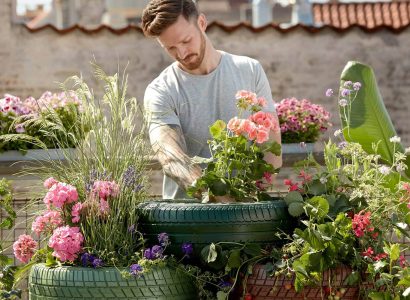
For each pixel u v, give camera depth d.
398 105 13.38
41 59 12.93
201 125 4.79
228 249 3.97
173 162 4.43
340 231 3.90
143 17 4.63
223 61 4.83
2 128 6.46
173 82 4.81
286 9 34.62
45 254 4.41
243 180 4.26
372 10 23.70
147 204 4.19
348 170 4.27
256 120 4.28
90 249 4.13
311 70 13.25
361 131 6.33
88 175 4.44
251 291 3.89
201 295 4.00
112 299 3.87
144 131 4.70
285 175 10.51
